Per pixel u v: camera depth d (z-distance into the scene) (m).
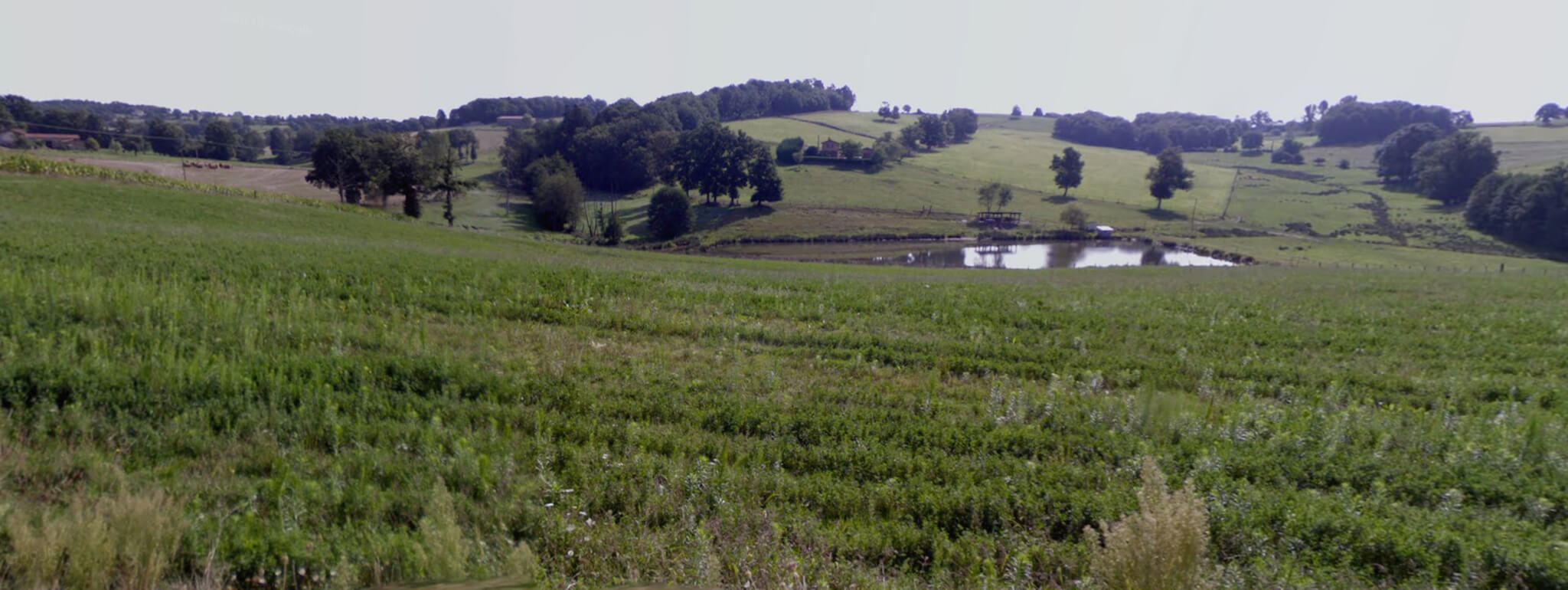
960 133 191.38
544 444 7.08
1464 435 8.18
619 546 5.36
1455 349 13.30
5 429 6.43
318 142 77.19
